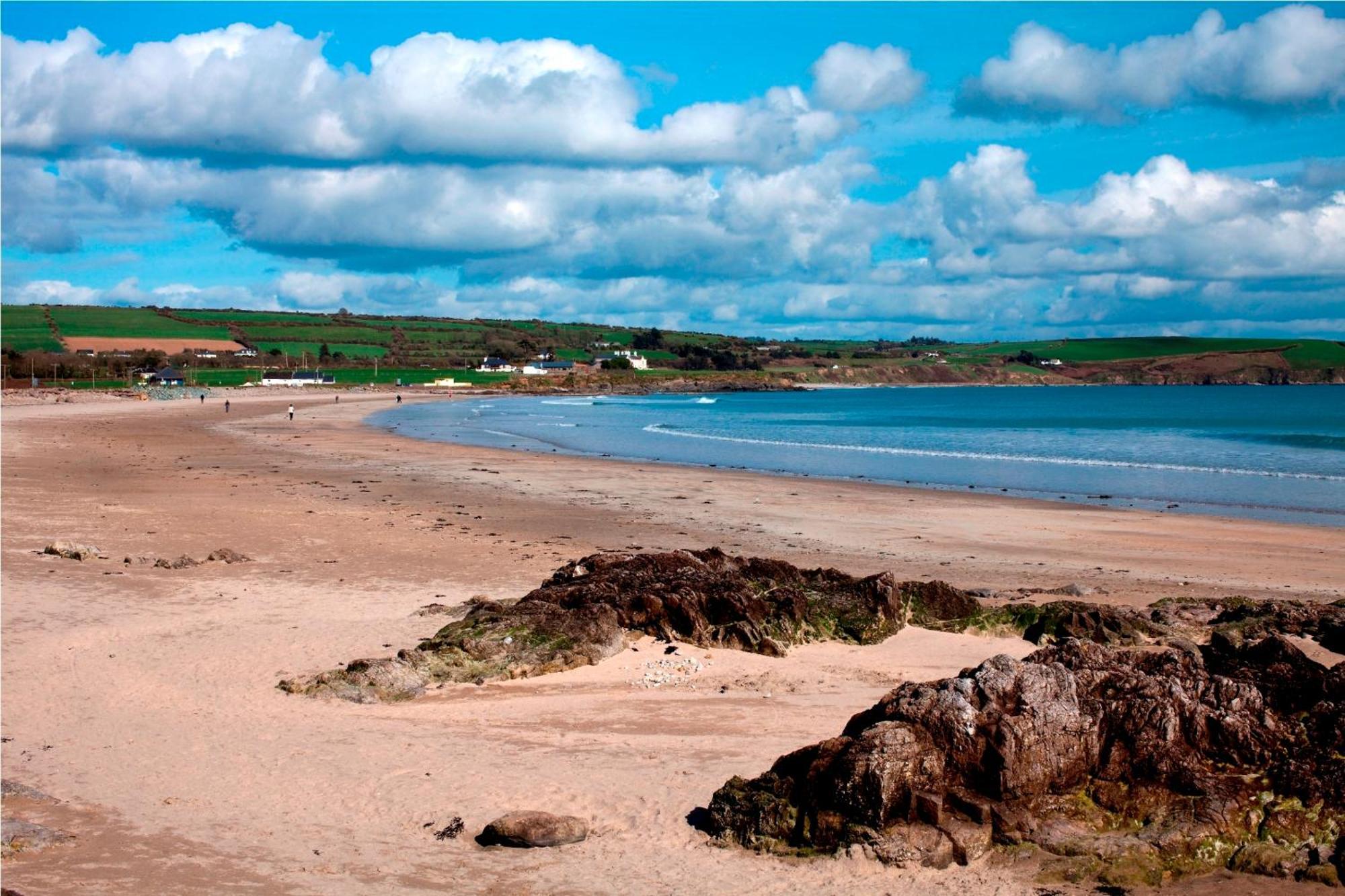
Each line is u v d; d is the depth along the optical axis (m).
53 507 31.94
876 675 15.19
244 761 11.41
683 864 8.75
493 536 28.98
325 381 189.62
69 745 11.91
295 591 20.92
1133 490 41.75
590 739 12.20
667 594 16.81
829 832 8.84
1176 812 8.66
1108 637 17.02
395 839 9.34
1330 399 164.00
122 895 8.09
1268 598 21.75
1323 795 8.56
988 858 8.56
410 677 14.48
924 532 30.88
